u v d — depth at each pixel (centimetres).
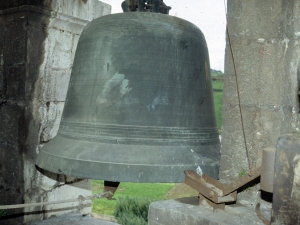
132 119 141
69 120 154
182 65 149
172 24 152
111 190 164
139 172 130
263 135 154
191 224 140
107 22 154
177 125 144
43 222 260
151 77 144
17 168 248
